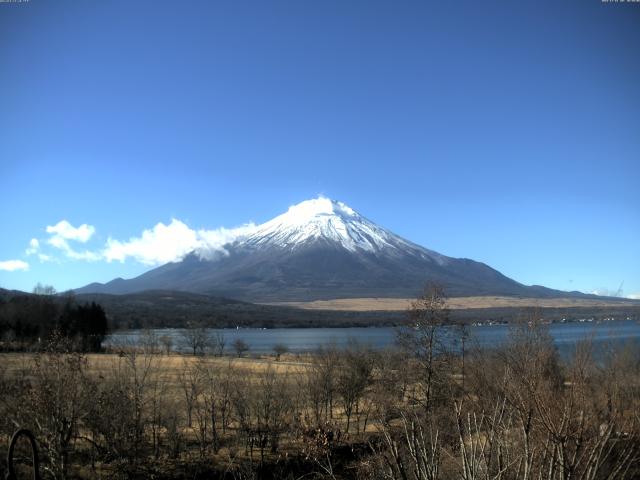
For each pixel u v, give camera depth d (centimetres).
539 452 1059
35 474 736
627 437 1077
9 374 3047
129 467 3114
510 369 1489
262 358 9756
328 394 4691
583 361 1339
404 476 1078
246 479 3111
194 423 4309
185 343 12194
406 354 4534
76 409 2817
